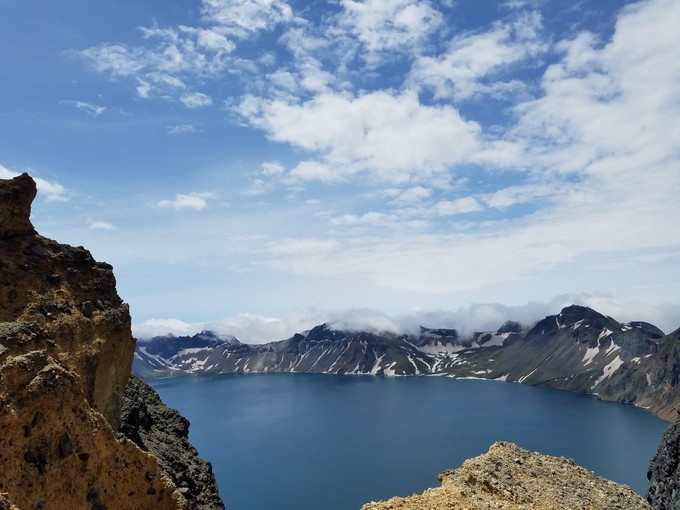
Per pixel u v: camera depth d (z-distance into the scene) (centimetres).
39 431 2786
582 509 4275
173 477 4981
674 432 9162
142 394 6262
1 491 2516
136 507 3247
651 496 9550
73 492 2869
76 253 4416
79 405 3055
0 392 2700
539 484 4562
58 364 3067
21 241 4016
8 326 3294
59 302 3959
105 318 4262
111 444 3206
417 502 3425
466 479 4138
